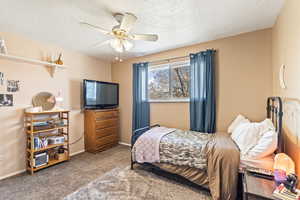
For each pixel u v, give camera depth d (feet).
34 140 8.31
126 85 13.43
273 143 5.27
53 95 9.88
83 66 11.89
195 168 6.67
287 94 5.48
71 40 9.25
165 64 11.37
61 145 9.98
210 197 6.20
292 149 4.96
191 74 9.96
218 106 9.32
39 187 6.90
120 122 13.85
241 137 6.27
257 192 4.11
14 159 8.15
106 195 6.32
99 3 5.73
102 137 11.84
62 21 7.04
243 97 8.59
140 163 8.30
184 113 10.67
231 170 5.70
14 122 8.18
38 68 9.20
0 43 7.39
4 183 7.23
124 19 5.85
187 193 6.46
